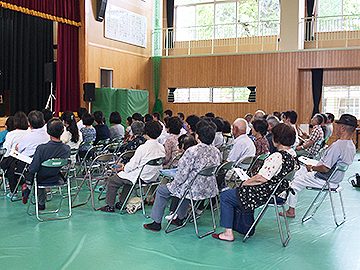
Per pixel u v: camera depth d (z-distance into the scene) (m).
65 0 11.05
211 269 3.34
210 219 4.80
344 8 13.38
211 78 13.91
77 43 11.65
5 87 10.90
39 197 4.96
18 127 5.40
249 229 4.09
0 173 6.01
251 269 3.36
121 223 4.52
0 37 10.65
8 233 4.12
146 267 3.35
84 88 11.31
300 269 3.39
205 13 15.07
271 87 13.20
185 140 5.01
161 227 4.42
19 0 9.72
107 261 3.46
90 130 6.77
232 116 13.72
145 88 14.39
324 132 8.41
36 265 3.35
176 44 15.12
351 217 4.99
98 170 6.38
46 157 4.43
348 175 8.07
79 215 4.80
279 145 4.05
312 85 13.22
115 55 12.88
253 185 3.96
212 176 4.23
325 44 13.45
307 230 4.45
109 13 12.51
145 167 4.76
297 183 4.82
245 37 14.34
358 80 12.84
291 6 13.00
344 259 3.63
